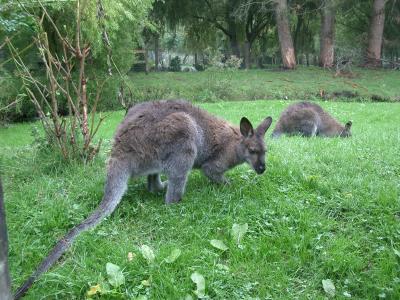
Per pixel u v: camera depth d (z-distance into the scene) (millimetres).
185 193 1745
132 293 1201
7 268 975
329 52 11312
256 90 8656
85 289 1216
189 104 1821
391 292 1208
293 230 1461
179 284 1229
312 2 11539
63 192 1733
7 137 4676
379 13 11008
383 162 2037
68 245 1294
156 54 12523
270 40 14469
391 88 9156
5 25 1979
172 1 11445
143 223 1539
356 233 1440
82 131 2018
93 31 2289
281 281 1263
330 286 1243
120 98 2402
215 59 9750
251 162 1823
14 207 1616
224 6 11859
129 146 1598
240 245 1386
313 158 2086
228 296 1209
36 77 4992
